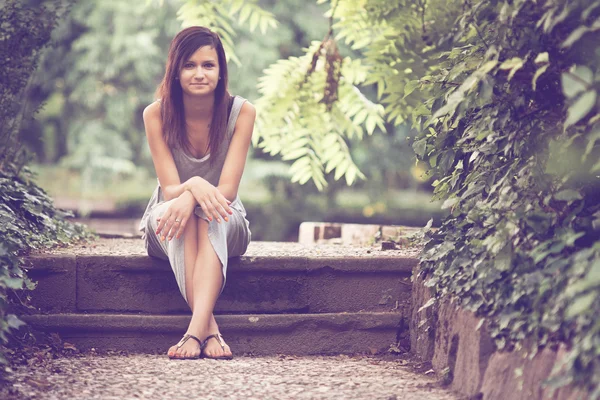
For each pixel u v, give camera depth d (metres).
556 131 4.33
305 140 8.86
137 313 5.46
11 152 6.94
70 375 4.46
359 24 8.37
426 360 4.98
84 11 18.52
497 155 4.68
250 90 17.72
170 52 5.43
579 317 3.41
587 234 3.93
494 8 4.62
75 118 19.73
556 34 4.17
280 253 5.93
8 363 4.57
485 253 4.38
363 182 20.08
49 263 5.36
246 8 8.37
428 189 22.92
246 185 20.47
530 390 3.63
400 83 7.57
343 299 5.58
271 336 5.40
